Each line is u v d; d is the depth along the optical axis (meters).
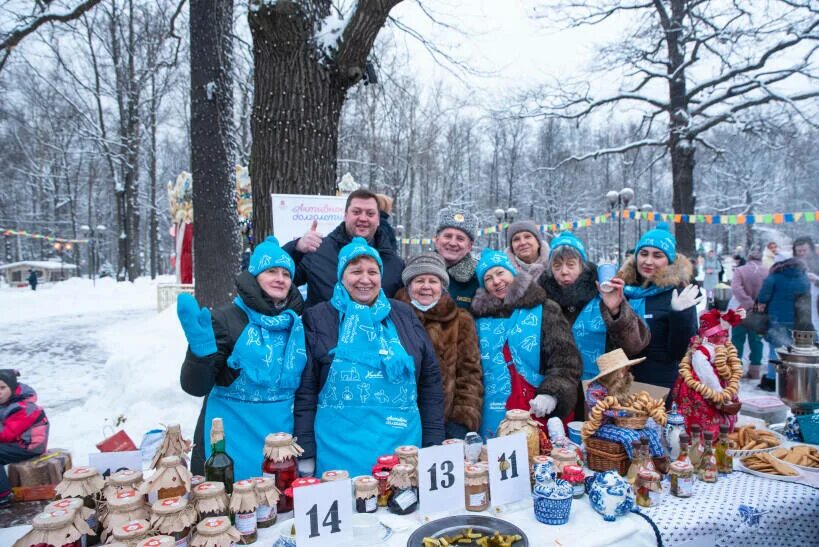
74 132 29.08
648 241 2.86
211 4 6.36
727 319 2.38
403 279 2.62
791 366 3.00
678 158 13.85
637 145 14.81
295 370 2.08
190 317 1.82
